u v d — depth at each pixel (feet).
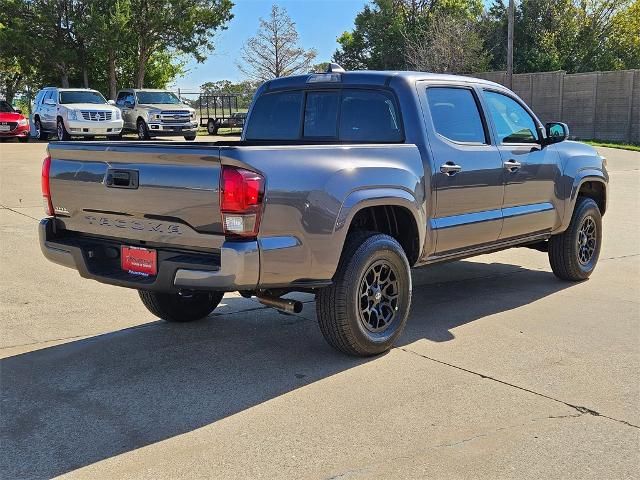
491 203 20.07
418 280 24.95
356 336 16.11
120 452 12.05
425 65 122.93
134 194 14.93
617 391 14.65
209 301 19.93
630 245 30.94
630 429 12.87
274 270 14.19
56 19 111.34
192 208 14.07
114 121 81.10
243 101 120.78
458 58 119.65
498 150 20.29
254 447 12.19
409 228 17.70
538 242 24.09
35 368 16.02
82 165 15.98
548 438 12.50
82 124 79.20
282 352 17.13
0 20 110.52
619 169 63.41
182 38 120.67
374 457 11.80
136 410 13.74
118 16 108.47
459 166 18.69
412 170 17.31
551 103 104.83
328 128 19.77
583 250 24.57
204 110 124.88
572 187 23.21
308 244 14.67
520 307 21.18
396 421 13.17
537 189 21.83
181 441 12.44
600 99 98.68
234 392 14.62
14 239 30.12
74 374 15.66
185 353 17.08
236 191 13.52
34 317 19.92
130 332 18.75
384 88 18.54
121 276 15.35
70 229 16.79
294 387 14.87
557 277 24.64
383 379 15.30
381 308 16.87
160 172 14.44
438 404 13.96
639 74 93.81
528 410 13.67
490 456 11.83
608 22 143.54
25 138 86.84
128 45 116.57
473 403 13.99
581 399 14.23
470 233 19.42
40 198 41.37
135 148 14.74
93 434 12.73
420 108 18.16
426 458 11.76
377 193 16.06
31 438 12.57
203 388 14.84
